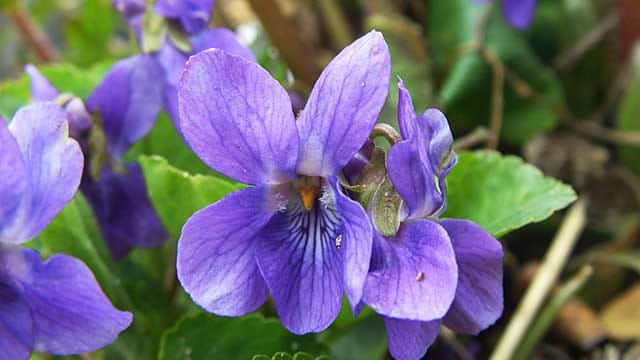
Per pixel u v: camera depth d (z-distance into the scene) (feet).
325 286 0.33
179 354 0.39
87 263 0.39
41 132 0.33
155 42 0.42
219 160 0.33
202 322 0.40
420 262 0.32
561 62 0.60
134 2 0.42
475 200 0.43
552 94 0.56
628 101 0.54
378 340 0.45
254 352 0.40
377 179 0.34
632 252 0.51
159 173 0.40
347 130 0.32
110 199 0.42
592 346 0.49
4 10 0.59
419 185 0.33
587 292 0.52
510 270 0.52
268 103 0.32
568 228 0.49
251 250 0.33
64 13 0.73
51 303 0.33
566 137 0.58
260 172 0.33
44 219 0.33
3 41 0.76
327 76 0.33
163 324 0.44
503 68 0.55
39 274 0.33
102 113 0.41
